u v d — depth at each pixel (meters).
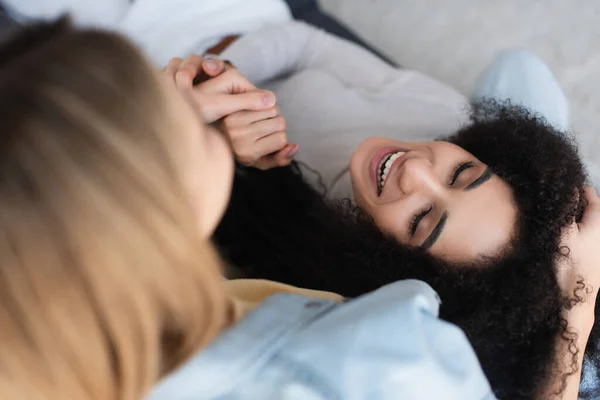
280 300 0.53
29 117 0.27
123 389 0.35
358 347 0.46
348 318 0.48
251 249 0.92
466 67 1.47
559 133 0.94
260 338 0.48
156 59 1.07
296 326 0.49
